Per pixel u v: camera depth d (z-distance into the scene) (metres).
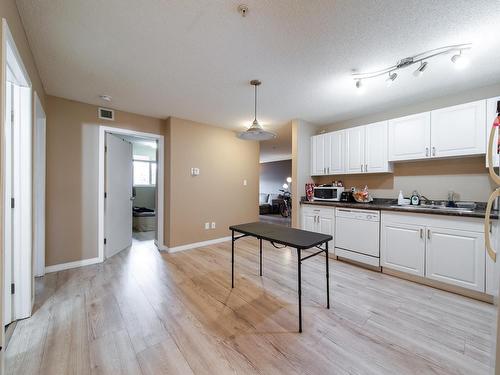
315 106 3.23
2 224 1.19
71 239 3.02
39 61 2.08
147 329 1.74
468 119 2.45
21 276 1.86
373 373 1.34
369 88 2.64
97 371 1.35
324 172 3.86
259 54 1.99
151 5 1.44
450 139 2.57
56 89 2.69
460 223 2.27
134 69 2.24
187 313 1.96
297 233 2.16
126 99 3.00
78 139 3.07
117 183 3.69
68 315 1.92
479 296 2.18
